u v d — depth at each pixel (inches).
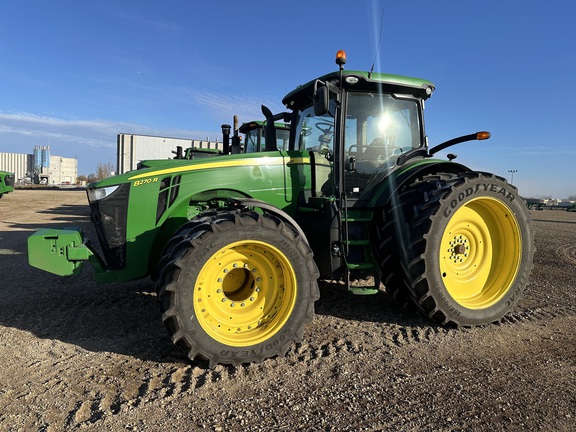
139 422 87.3
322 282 201.5
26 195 1013.2
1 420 87.7
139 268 141.6
